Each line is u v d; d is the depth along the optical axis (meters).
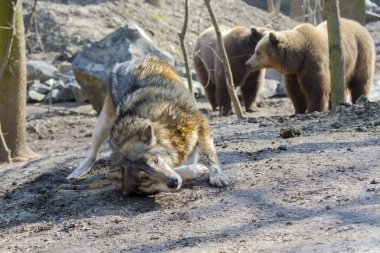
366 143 9.06
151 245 6.62
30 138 18.91
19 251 7.12
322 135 9.96
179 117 8.17
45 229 7.74
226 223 6.87
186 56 14.83
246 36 18.78
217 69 19.12
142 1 30.94
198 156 8.41
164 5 31.36
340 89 12.69
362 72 16.84
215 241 6.39
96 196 8.48
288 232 6.26
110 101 9.63
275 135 10.59
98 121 9.87
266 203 7.27
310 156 8.78
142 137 7.82
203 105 21.75
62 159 11.73
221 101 19.16
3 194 9.80
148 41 21.84
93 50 21.27
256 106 20.14
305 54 16.03
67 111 22.11
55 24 27.92
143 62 9.49
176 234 6.81
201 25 30.67
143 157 7.74
